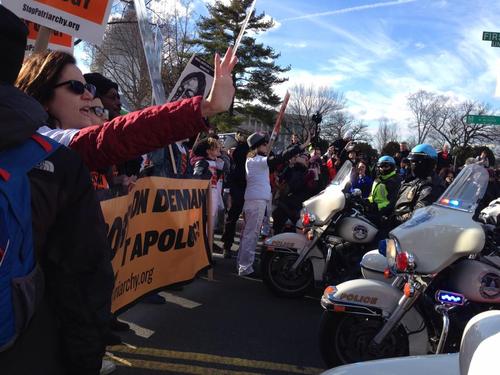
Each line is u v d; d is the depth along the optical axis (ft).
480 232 10.21
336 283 17.11
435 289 11.05
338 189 17.78
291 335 14.88
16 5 10.41
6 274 4.05
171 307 16.88
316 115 40.57
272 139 21.83
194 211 15.74
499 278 10.38
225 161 30.94
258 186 21.21
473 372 4.28
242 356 13.10
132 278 12.19
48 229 4.47
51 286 4.64
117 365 11.91
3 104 4.23
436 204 11.51
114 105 12.77
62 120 7.23
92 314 4.72
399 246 10.80
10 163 4.24
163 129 6.10
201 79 16.74
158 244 13.48
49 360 4.56
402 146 41.22
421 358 6.08
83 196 4.71
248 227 21.43
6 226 4.05
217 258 25.39
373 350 10.93
